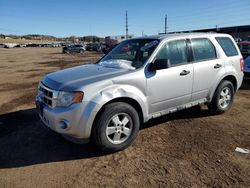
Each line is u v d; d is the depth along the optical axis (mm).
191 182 3549
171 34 5496
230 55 6180
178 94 5160
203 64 5512
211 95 5836
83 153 4445
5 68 18891
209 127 5438
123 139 4473
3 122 6023
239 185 3469
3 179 3727
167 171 3826
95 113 4094
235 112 6402
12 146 4750
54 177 3754
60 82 4305
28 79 13055
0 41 118375
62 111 4066
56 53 42594
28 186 3557
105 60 5621
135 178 3678
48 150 4574
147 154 4352
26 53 43219
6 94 9195
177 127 5461
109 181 3627
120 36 51719
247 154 4281
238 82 6398
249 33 51875
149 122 5738
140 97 4570
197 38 5574
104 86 4234
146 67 4734
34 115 6496
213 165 3957
